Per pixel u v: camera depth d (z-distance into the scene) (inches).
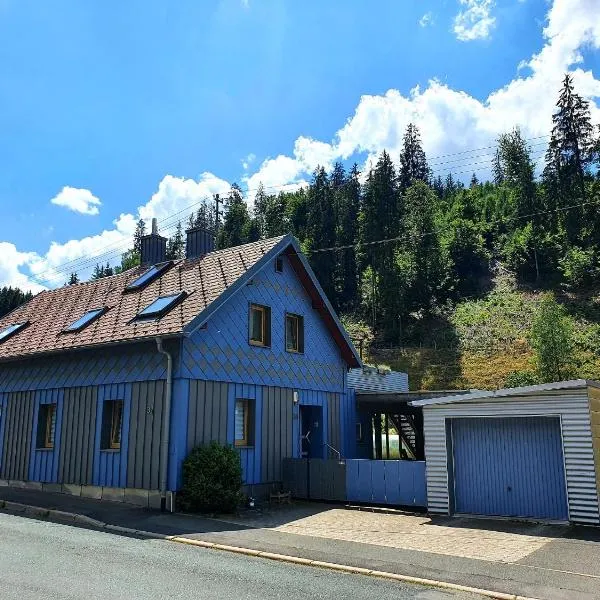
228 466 528.4
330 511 543.2
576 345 1763.0
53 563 316.5
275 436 642.8
